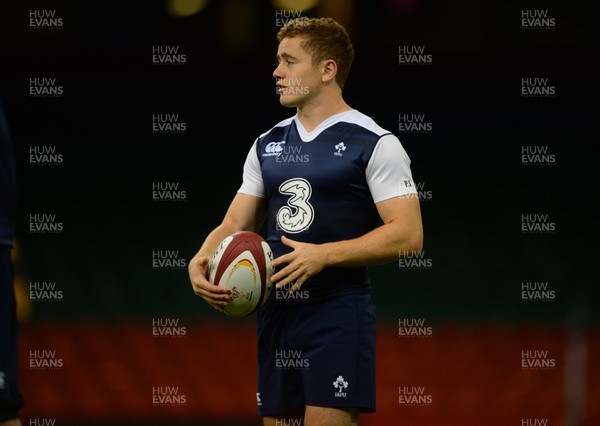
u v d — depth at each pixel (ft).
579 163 182.80
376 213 44.50
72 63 179.83
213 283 41.93
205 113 190.70
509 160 184.55
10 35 168.76
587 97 187.21
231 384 105.91
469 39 163.73
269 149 44.91
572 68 180.65
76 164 181.57
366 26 159.84
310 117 44.34
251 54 174.60
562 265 160.15
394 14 158.20
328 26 44.47
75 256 160.56
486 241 166.50
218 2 163.94
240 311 42.22
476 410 93.25
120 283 153.38
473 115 189.16
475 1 156.66
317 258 40.60
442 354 113.60
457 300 148.56
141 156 185.06
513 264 160.35
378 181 42.63
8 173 32.83
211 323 130.93
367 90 189.57
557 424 88.33
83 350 118.73
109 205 174.81
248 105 191.31
